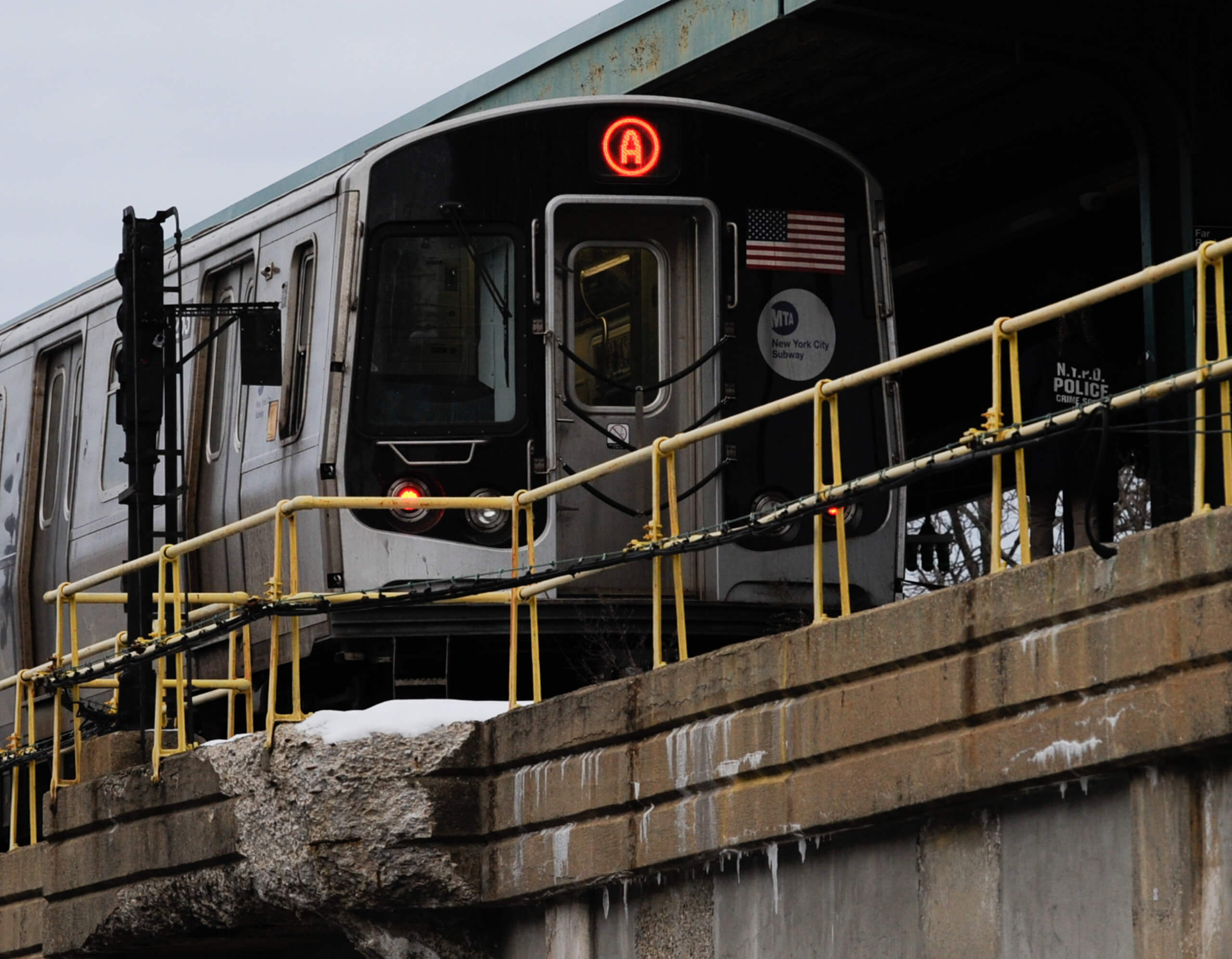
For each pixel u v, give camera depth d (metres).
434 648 35.19
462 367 36.78
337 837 26.81
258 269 39.62
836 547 37.56
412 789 26.95
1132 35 39.59
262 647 37.56
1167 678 17.89
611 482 37.16
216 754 29.42
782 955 22.89
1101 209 47.75
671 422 37.47
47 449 46.69
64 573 45.19
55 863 33.62
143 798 31.25
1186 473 38.59
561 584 27.05
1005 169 47.84
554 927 26.41
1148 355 39.62
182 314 36.12
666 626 34.78
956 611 20.22
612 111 37.62
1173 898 17.98
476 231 37.03
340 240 36.84
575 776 25.66
